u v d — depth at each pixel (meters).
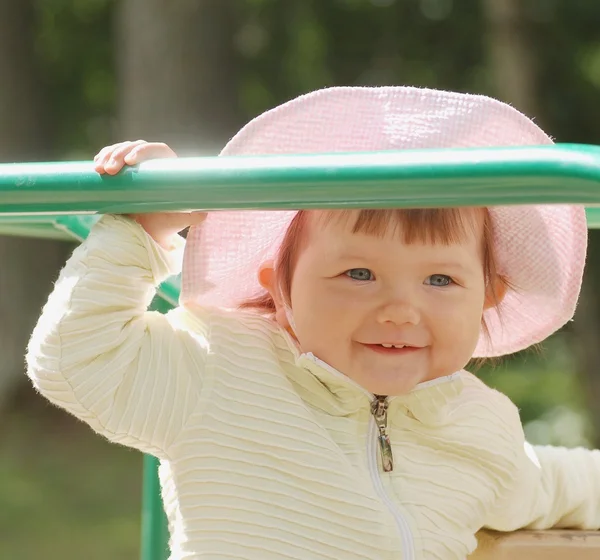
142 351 2.63
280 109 2.63
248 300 2.90
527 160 1.93
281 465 2.64
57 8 17.61
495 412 2.91
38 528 10.97
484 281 2.73
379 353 2.60
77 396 2.53
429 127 2.60
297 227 2.69
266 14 16.30
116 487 12.41
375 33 15.95
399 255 2.55
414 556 2.63
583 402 12.07
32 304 15.24
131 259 2.54
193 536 2.62
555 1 12.56
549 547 2.88
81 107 18.28
